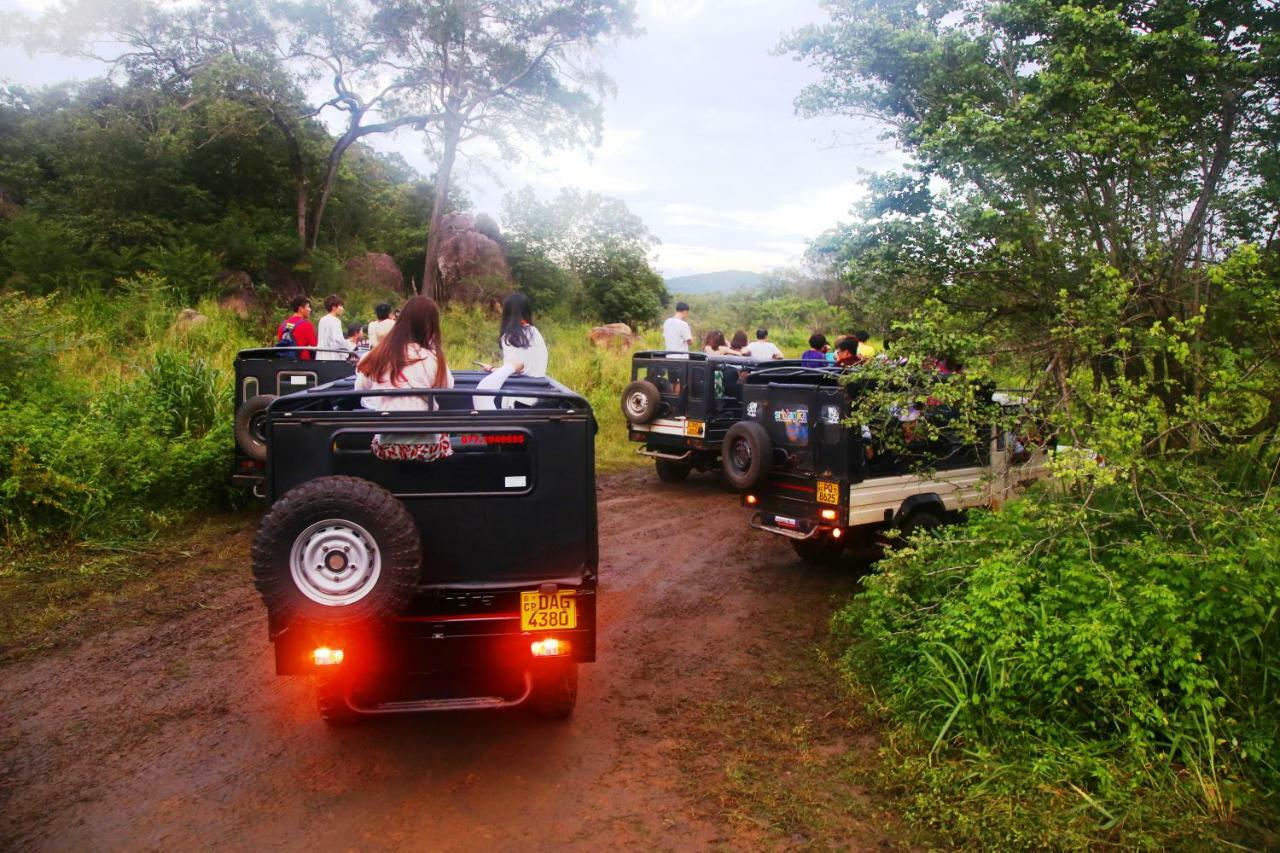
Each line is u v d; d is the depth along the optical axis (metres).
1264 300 4.99
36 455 7.29
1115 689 3.98
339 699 4.27
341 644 3.76
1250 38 5.90
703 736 4.45
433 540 3.95
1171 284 6.13
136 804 3.72
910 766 4.01
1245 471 5.57
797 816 3.72
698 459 10.92
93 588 6.39
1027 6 5.88
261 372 8.49
